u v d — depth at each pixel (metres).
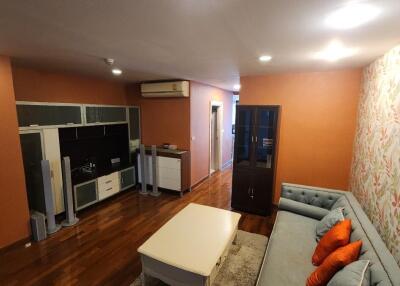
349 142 3.27
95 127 4.11
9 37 1.87
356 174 2.98
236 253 2.70
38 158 3.10
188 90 4.38
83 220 3.48
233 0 1.22
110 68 3.21
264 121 3.58
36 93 3.29
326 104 3.33
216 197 4.44
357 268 1.47
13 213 2.69
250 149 3.66
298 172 3.63
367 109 2.72
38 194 3.16
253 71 3.35
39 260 2.56
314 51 2.22
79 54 2.42
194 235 2.32
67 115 3.42
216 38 1.87
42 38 1.90
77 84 3.86
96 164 4.23
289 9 1.32
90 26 1.62
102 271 2.41
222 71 3.37
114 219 3.53
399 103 1.83
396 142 1.82
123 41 1.97
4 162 2.57
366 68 2.86
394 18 1.42
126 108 4.57
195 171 4.94
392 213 1.80
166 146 4.70
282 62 2.73
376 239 1.74
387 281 1.31
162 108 4.71
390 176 1.89
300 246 2.24
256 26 1.59
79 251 2.73
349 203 2.51
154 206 4.01
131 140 4.76
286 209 2.96
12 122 2.60
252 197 3.72
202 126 5.05
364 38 1.82
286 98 3.55
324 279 1.65
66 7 1.33
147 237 3.04
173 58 2.57
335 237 1.91
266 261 2.04
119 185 4.36
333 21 1.49
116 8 1.34
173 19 1.49
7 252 2.67
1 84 2.47
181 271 1.95
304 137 3.52
